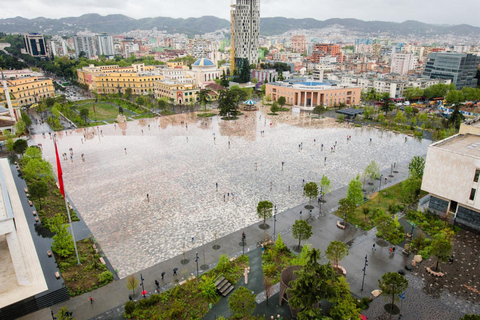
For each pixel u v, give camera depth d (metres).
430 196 75.75
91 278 54.19
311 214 75.12
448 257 53.97
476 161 65.62
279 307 49.00
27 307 46.88
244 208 77.62
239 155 114.75
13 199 77.56
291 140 133.00
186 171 100.44
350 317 43.09
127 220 72.50
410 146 124.81
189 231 68.12
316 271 43.97
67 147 124.62
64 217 73.12
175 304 47.50
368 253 61.25
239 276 55.16
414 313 47.44
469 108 177.38
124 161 109.44
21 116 155.38
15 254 47.34
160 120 171.38
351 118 172.88
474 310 47.84
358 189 70.62
